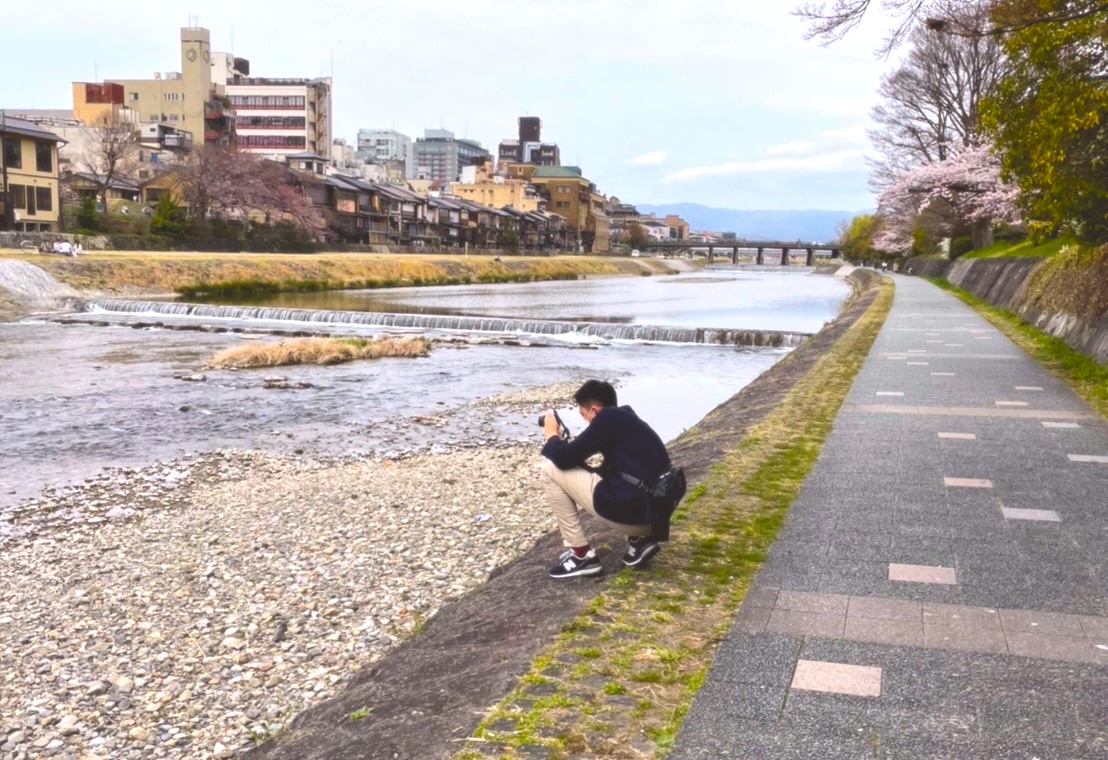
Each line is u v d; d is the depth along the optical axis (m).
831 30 10.40
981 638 4.53
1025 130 12.79
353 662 6.56
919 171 44.12
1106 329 14.95
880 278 64.00
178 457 14.55
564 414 18.34
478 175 166.62
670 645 4.54
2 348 28.75
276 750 4.57
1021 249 36.09
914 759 3.41
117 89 98.75
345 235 92.50
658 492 5.42
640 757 3.47
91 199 61.16
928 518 6.67
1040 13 10.95
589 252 168.50
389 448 15.12
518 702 3.99
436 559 8.83
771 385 14.86
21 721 5.83
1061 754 3.42
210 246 68.25
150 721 5.81
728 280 105.06
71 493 12.32
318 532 9.89
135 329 35.53
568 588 5.62
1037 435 9.64
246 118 122.75
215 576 8.55
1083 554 5.80
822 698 3.92
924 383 13.62
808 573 5.56
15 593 8.30
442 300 55.62
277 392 21.05
